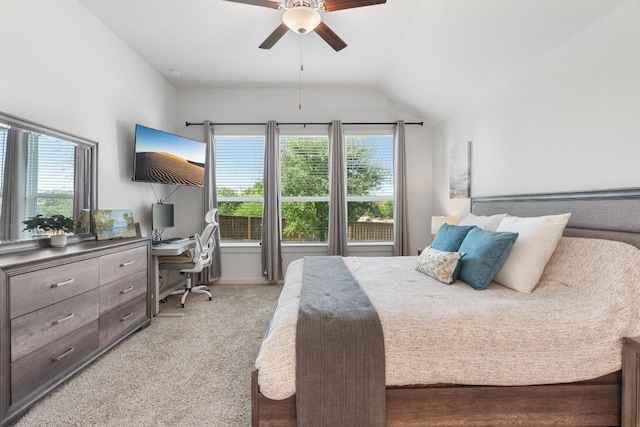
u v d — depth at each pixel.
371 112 4.23
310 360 1.17
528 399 1.24
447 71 3.02
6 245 1.81
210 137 4.09
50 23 2.13
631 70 1.58
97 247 2.06
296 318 1.31
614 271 1.39
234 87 4.12
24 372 1.51
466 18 2.29
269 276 4.02
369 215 4.36
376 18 2.62
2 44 1.80
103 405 1.59
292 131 4.21
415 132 4.26
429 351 1.21
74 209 2.35
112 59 2.81
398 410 1.21
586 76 1.84
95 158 2.55
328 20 2.64
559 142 2.05
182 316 2.91
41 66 2.06
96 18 2.59
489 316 1.30
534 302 1.44
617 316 1.27
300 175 4.32
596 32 1.76
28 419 1.48
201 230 4.12
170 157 3.35
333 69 3.61
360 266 2.41
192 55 3.26
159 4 2.42
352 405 1.16
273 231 4.03
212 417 1.50
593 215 1.73
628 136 1.60
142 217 3.34
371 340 1.20
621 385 1.25
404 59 3.23
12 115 1.84
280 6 2.03
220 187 4.28
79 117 2.41
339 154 4.10
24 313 1.52
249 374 1.89
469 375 1.20
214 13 2.54
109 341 2.17
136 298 2.51
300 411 1.15
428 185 4.27
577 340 1.23
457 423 1.23
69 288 1.80
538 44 2.12
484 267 1.72
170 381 1.81
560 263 1.67
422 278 1.99
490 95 2.87
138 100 3.24
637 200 1.49
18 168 1.91
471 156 3.23
